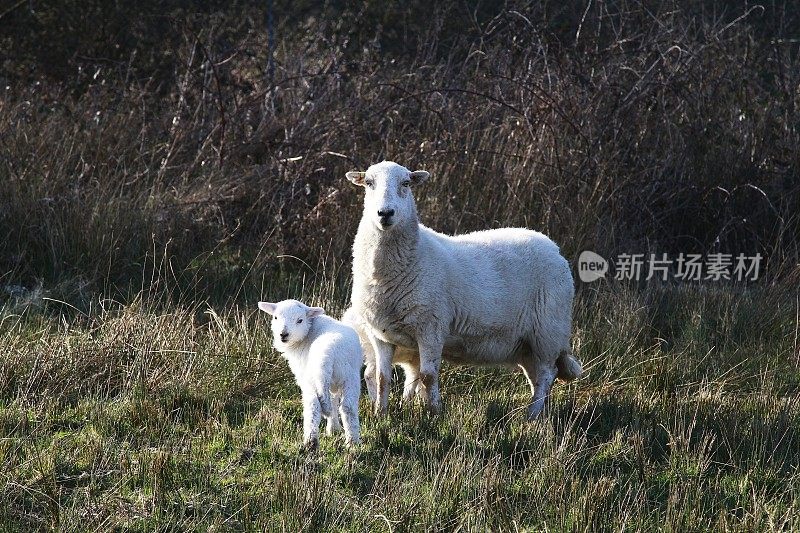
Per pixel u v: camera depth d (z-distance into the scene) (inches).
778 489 317.1
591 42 658.2
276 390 398.3
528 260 393.7
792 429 363.9
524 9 658.8
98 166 592.4
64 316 464.4
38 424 346.0
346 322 390.6
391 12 864.9
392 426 356.8
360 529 282.8
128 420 355.3
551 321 396.8
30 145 580.4
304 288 491.2
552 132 576.4
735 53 665.6
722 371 447.5
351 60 711.1
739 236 600.7
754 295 531.5
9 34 794.2
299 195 566.3
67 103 677.3
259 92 653.9
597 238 544.4
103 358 399.2
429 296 368.8
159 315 458.0
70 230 513.7
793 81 639.8
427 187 561.0
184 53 756.6
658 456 344.8
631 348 463.2
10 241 513.7
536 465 321.1
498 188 569.6
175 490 303.1
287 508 289.1
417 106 625.3
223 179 578.6
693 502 300.0
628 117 604.4
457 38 759.7
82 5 805.9
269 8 805.2
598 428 374.6
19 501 292.2
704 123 618.8
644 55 636.7
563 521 288.7
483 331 386.9
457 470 311.1
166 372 395.2
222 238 549.6
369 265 370.0
